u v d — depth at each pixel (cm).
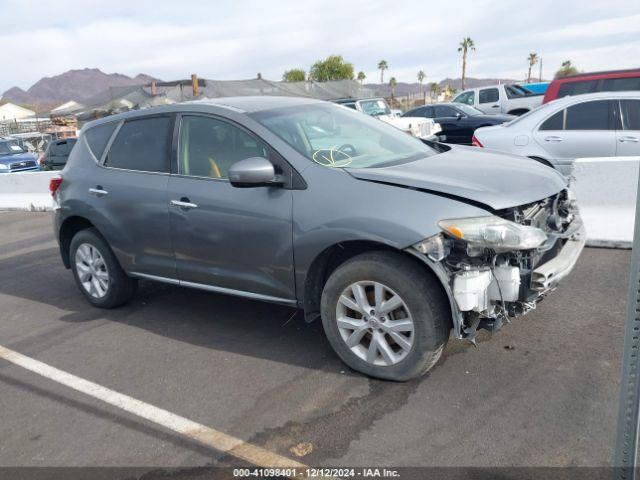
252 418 337
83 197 511
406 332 348
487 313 334
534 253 333
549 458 279
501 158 416
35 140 2973
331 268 391
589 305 455
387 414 327
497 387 344
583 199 664
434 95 7612
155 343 456
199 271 441
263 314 495
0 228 1072
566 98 837
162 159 461
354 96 2489
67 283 654
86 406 369
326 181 366
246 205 395
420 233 321
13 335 505
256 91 2380
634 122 780
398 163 393
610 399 323
